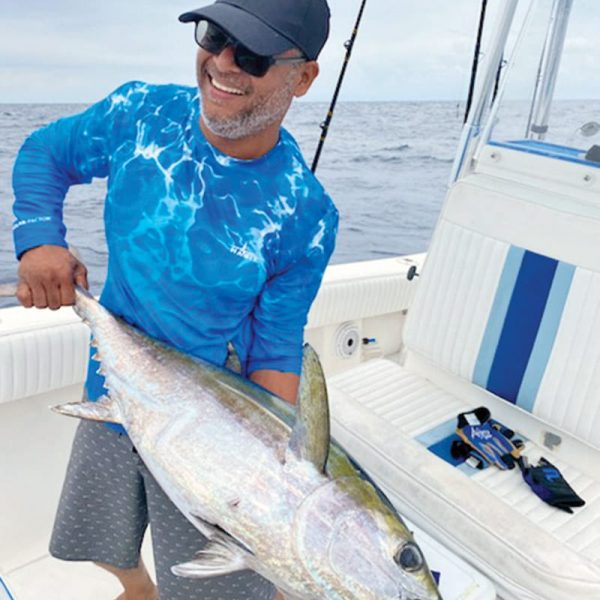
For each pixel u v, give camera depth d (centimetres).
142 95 135
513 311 223
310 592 97
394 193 1535
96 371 140
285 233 130
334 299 290
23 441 208
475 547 179
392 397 241
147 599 173
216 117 117
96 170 139
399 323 345
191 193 126
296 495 97
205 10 112
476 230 236
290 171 131
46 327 201
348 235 1219
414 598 96
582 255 207
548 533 175
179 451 106
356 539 96
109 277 138
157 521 140
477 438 212
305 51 116
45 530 217
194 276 127
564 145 233
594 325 204
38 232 127
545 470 199
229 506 100
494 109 240
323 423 99
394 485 201
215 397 111
